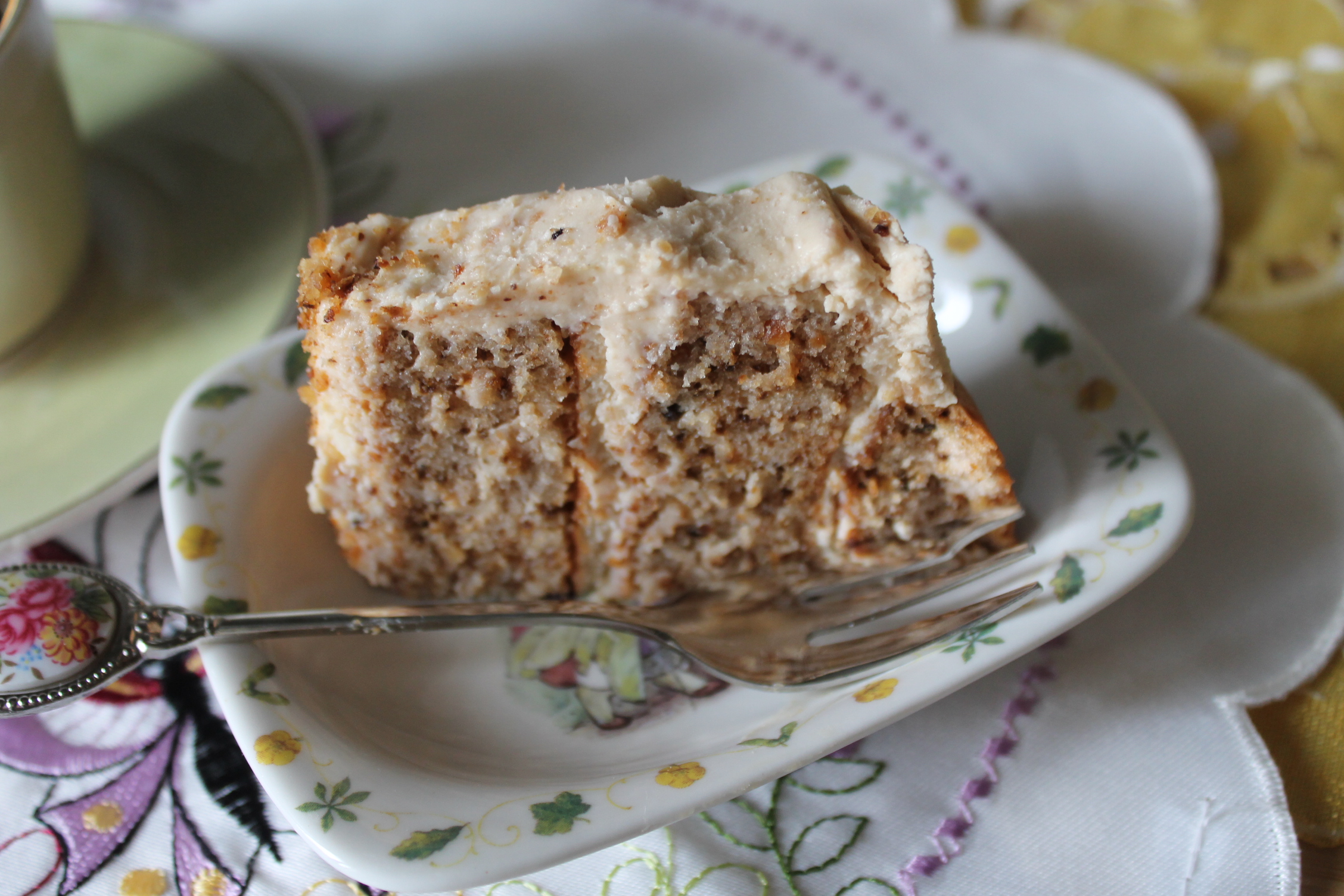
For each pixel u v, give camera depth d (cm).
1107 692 27
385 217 27
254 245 32
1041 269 33
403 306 26
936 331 27
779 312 27
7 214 29
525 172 34
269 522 28
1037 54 36
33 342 31
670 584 29
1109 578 27
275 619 27
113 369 31
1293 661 28
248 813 26
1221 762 26
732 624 28
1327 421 30
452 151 35
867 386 28
